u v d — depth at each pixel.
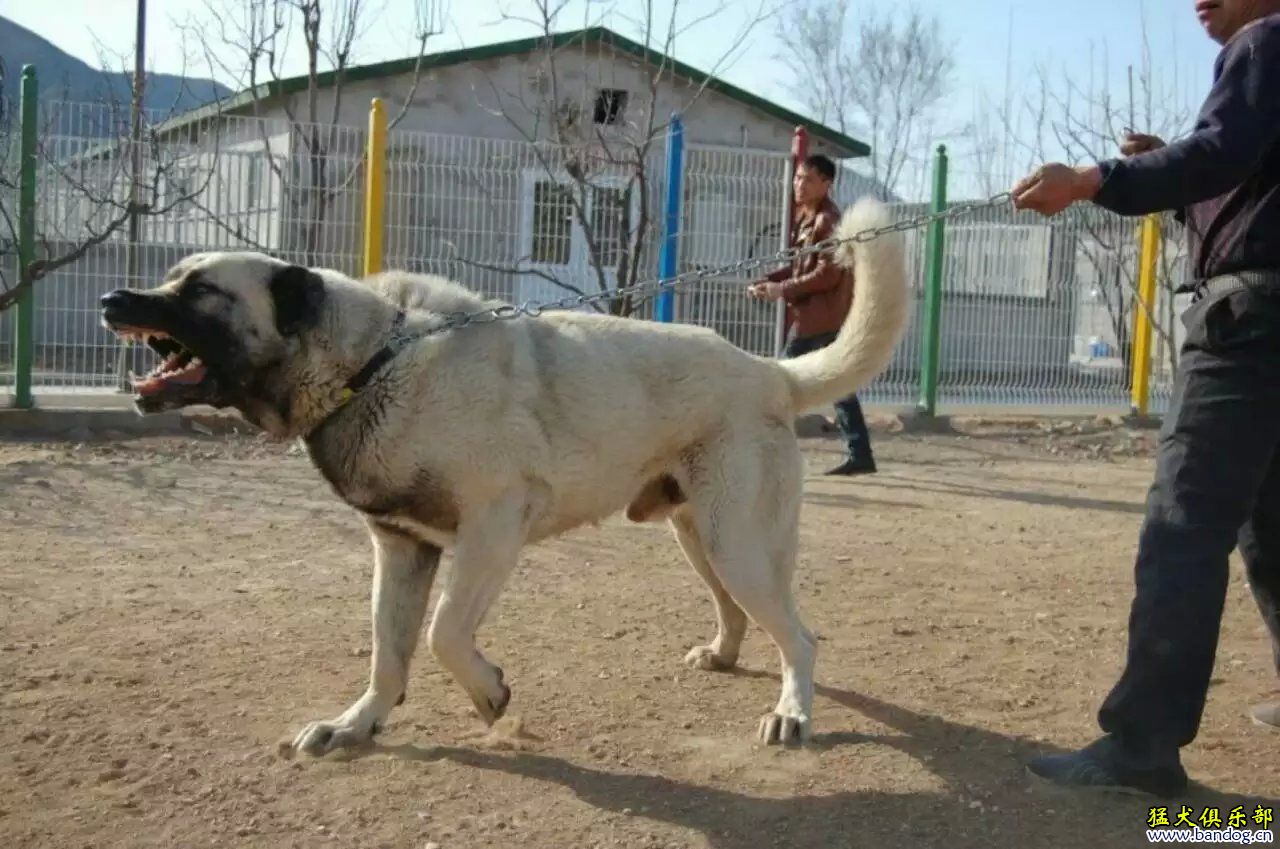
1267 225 4.00
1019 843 3.88
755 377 5.04
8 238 11.96
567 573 7.32
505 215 12.94
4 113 11.48
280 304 4.47
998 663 5.81
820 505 9.83
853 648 6.02
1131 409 15.67
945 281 14.69
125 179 11.70
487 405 4.48
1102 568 7.89
